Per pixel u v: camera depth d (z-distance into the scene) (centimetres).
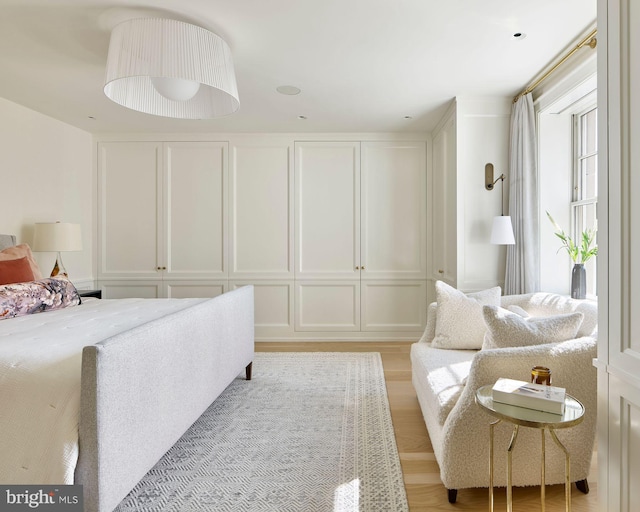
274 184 449
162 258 452
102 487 131
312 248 451
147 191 451
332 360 373
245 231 451
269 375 329
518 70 286
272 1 204
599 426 132
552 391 131
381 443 215
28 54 259
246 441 218
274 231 451
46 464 129
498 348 166
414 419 246
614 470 124
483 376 154
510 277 324
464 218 343
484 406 130
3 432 133
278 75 294
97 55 261
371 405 267
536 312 249
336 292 452
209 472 188
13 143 343
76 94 327
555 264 307
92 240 452
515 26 228
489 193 342
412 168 445
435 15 217
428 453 206
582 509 160
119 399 140
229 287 452
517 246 316
